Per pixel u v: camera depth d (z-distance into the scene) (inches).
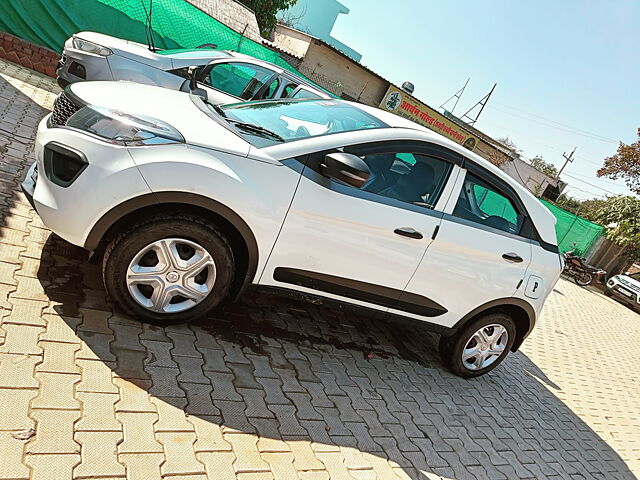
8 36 338.3
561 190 1195.3
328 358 147.5
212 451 92.1
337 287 135.3
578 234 808.3
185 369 110.6
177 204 112.1
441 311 155.1
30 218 144.1
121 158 103.5
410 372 165.5
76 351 100.3
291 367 132.8
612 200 933.8
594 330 404.2
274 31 940.0
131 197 104.0
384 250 134.6
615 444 191.6
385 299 143.9
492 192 154.1
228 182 109.8
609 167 1284.4
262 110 147.1
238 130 123.0
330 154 116.4
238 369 120.3
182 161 106.0
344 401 130.2
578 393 231.6
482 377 194.5
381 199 131.8
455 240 144.3
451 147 144.1
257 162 114.9
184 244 114.1
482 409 165.6
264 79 283.3
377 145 133.0
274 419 109.6
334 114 147.7
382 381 150.6
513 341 178.5
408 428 133.2
